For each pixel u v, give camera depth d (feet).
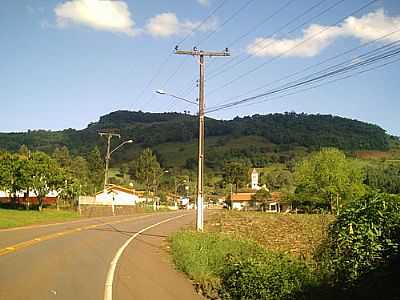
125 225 130.11
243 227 120.37
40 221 129.49
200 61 100.42
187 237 71.51
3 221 113.29
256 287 32.96
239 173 378.32
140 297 35.37
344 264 29.27
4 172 177.47
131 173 398.62
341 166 240.12
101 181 302.66
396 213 28.71
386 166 248.52
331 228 33.42
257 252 51.52
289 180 377.71
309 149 416.26
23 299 33.40
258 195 344.69
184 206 391.04
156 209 300.20
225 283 38.86
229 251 55.31
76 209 200.85
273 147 443.73
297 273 33.27
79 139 458.91
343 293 28.32
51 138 471.62
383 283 25.71
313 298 29.25
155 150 457.27
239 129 495.41
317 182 244.42
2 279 40.83
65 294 35.58
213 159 433.48
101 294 35.94
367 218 29.32
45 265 49.88
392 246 26.53
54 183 183.83
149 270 49.06
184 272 48.03
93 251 64.54
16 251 60.64
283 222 136.26
